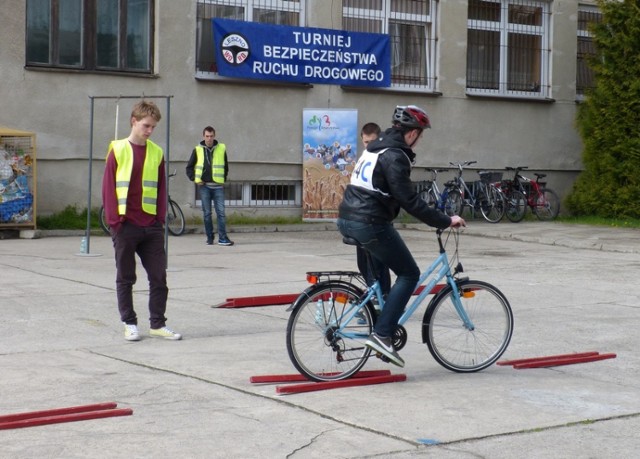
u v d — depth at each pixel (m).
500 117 25.62
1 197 18.58
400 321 7.70
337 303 7.52
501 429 6.32
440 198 24.03
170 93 21.33
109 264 14.66
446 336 7.95
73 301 11.09
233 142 22.14
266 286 12.69
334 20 23.33
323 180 22.81
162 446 5.85
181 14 21.39
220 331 9.62
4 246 17.25
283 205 23.02
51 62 20.03
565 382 7.73
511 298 11.99
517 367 8.21
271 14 22.66
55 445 5.83
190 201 21.69
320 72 23.03
